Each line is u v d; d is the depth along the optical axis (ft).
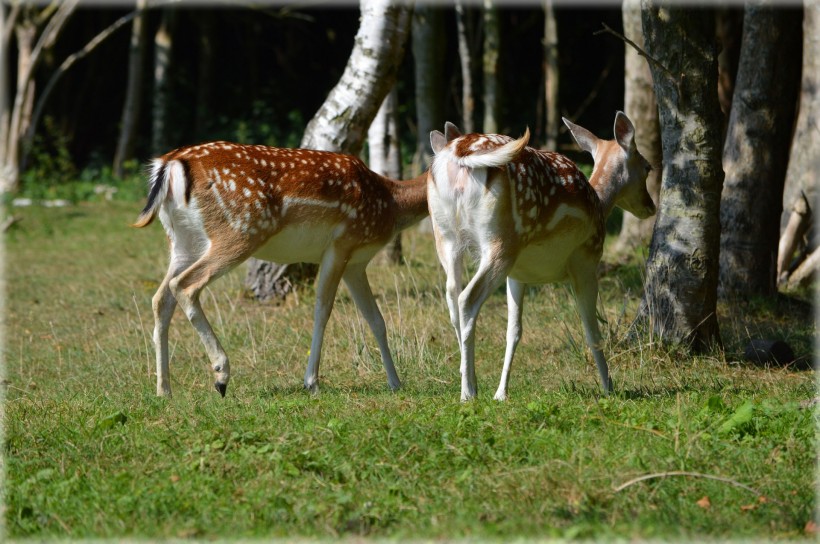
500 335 44.47
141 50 125.90
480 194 30.12
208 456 25.53
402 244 74.69
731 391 34.14
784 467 24.76
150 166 34.40
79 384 38.50
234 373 39.88
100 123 153.07
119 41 151.43
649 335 40.52
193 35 151.94
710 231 40.29
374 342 43.09
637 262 60.59
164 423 29.45
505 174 29.99
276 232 34.94
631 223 64.95
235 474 24.53
